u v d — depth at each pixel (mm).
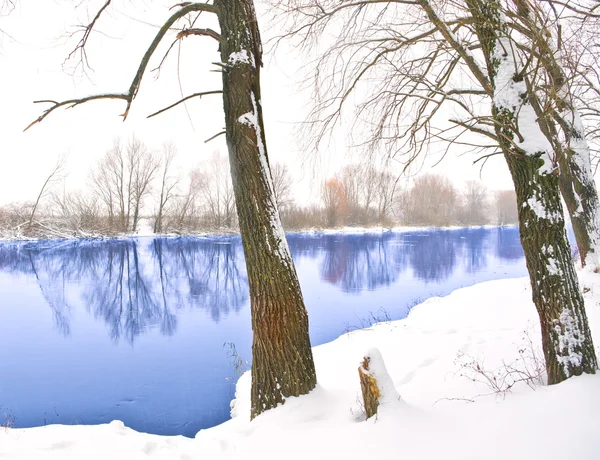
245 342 10062
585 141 8297
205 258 26797
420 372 4793
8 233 38188
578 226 8992
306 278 18156
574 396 3025
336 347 6941
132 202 43688
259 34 4312
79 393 7281
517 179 3729
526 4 3914
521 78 3734
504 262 22234
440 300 10273
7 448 3605
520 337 5621
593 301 7070
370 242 34438
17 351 9883
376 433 2988
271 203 4133
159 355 9289
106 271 22234
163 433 5699
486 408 3186
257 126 4137
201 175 45125
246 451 3209
